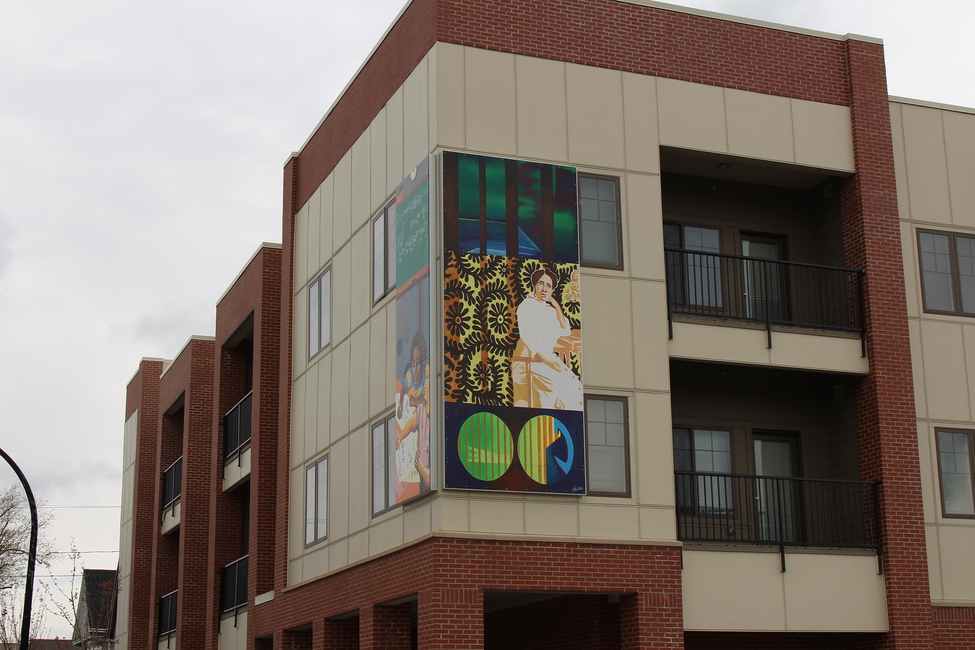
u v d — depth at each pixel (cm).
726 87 2259
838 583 2133
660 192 2153
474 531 1902
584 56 2162
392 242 2266
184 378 3909
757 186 2456
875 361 2250
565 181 2073
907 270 2356
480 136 2059
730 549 2078
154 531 4178
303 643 2675
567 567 1927
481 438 1920
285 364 2852
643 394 2055
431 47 2100
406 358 2070
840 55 2383
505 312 1984
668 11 2250
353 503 2352
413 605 2402
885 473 2205
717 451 2322
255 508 2948
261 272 3105
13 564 5591
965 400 2338
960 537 2262
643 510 2005
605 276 2080
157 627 4047
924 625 2155
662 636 1958
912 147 2422
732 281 2398
